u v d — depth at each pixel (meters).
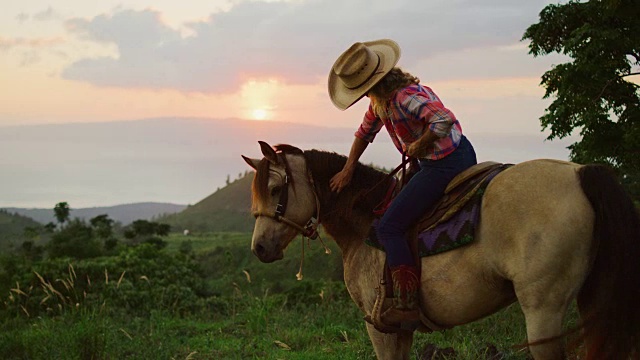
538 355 3.51
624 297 3.37
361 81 4.16
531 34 15.13
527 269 3.50
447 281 3.86
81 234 33.41
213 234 110.38
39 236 55.50
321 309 9.84
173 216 163.62
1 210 148.88
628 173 13.01
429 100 4.00
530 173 3.66
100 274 11.93
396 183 4.46
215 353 7.50
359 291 4.46
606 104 13.87
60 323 8.34
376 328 4.25
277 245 4.64
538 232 3.49
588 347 3.46
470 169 3.95
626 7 13.62
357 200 4.54
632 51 13.95
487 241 3.68
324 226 4.72
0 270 12.89
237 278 23.41
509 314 7.42
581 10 14.34
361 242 4.51
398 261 4.00
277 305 11.22
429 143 3.96
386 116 4.25
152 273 12.68
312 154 4.75
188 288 12.13
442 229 3.89
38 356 7.11
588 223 3.46
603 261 3.43
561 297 3.47
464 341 6.48
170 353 7.34
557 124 14.36
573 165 3.65
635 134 12.96
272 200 4.64
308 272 26.08
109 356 7.07
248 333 8.62
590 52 13.70
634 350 3.46
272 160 4.66
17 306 10.75
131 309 10.84
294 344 7.79
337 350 7.28
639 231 3.40
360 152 4.59
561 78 14.23
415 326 4.05
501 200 3.66
